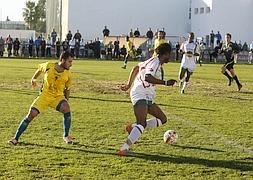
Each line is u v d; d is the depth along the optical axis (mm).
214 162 8070
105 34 52531
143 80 8570
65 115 9070
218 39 50375
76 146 8922
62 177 6938
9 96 16219
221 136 10297
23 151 8383
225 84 23156
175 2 65438
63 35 65500
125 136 9930
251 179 7141
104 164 7719
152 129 10805
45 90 9047
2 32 80875
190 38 18609
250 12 60312
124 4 63844
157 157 8289
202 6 62594
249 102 16578
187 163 7953
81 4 63062
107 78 24391
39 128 10469
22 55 47812
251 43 55969
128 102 15523
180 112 13688
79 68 32125
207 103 15930
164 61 8531
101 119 11992
